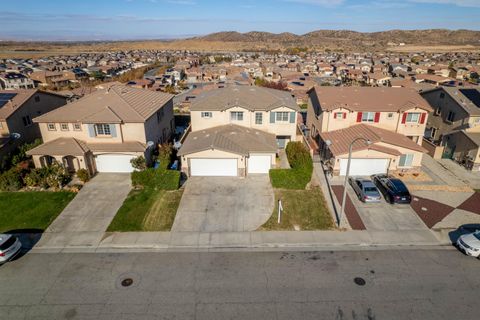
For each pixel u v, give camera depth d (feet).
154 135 110.73
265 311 49.39
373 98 118.32
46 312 49.39
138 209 79.20
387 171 98.22
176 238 68.28
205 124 116.16
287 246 65.87
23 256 62.80
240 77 366.84
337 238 68.18
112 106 102.27
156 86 314.55
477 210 79.30
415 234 69.56
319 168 104.12
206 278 56.54
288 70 422.82
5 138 107.76
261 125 115.75
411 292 53.16
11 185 87.51
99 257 62.49
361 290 53.62
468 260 61.36
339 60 613.52
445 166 105.60
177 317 48.32
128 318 48.11
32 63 561.43
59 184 89.45
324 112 113.91
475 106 112.06
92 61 634.02
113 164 99.76
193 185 91.56
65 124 98.84
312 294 52.75
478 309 49.85
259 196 85.56
